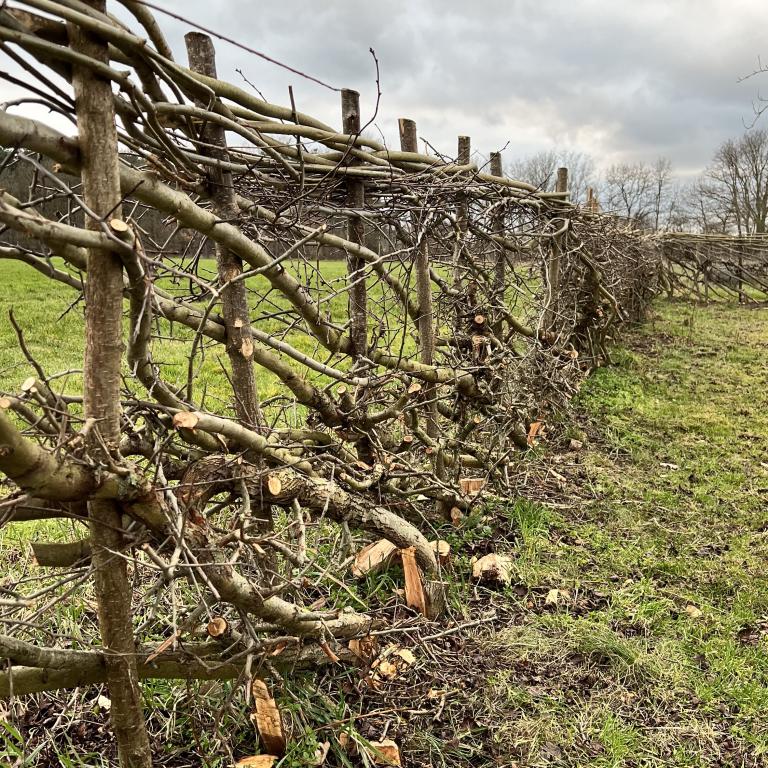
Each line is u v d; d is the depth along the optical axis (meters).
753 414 6.63
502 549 3.85
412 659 2.80
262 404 3.30
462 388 4.10
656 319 12.06
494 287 4.75
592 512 4.40
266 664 2.28
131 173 1.77
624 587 3.51
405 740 2.43
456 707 2.62
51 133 1.41
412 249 3.22
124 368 3.94
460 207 4.22
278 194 2.89
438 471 4.05
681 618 3.25
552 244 5.77
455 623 3.13
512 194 4.65
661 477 5.05
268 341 2.80
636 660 2.89
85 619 2.79
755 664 2.93
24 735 2.31
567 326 6.64
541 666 2.89
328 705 2.45
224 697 2.38
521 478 4.80
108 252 1.52
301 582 2.27
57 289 12.32
